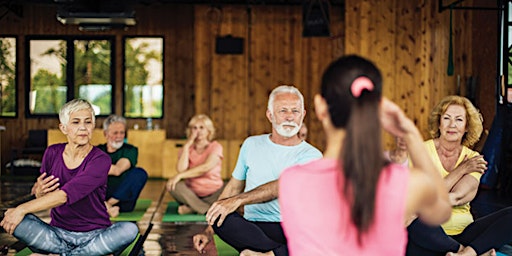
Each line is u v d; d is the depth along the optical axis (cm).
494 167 797
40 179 384
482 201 741
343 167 172
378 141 172
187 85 1330
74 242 391
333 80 177
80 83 1330
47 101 1334
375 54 907
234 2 1220
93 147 398
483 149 810
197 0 1224
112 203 652
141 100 1332
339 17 1246
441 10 880
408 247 374
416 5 902
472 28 896
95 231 397
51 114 1333
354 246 173
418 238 365
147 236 540
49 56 1330
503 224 371
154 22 1327
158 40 1330
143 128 1330
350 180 171
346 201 172
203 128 664
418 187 175
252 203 363
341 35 1229
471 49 896
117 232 389
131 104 1334
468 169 375
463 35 896
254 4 1223
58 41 1327
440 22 895
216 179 669
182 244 505
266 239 367
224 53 1208
